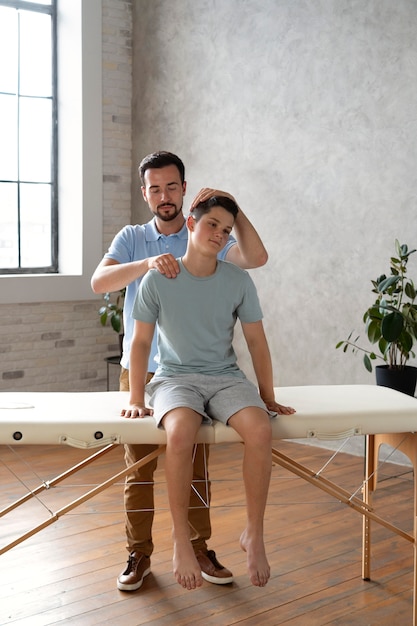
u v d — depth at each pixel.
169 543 3.53
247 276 2.81
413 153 4.62
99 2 5.96
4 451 5.03
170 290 2.73
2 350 5.71
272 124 5.30
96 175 6.05
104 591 3.05
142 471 3.03
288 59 5.19
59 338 5.99
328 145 5.02
